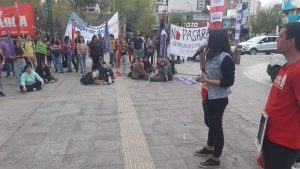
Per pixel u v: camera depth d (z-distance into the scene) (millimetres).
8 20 11586
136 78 12383
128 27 56875
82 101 8484
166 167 4418
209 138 4645
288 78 2455
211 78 4008
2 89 10531
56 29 43969
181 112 7281
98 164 4555
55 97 9055
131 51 18172
